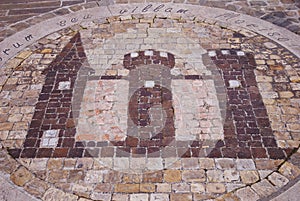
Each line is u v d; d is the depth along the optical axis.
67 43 5.92
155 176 3.92
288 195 3.68
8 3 7.07
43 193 3.77
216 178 3.88
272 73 5.20
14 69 5.38
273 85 5.00
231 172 3.94
